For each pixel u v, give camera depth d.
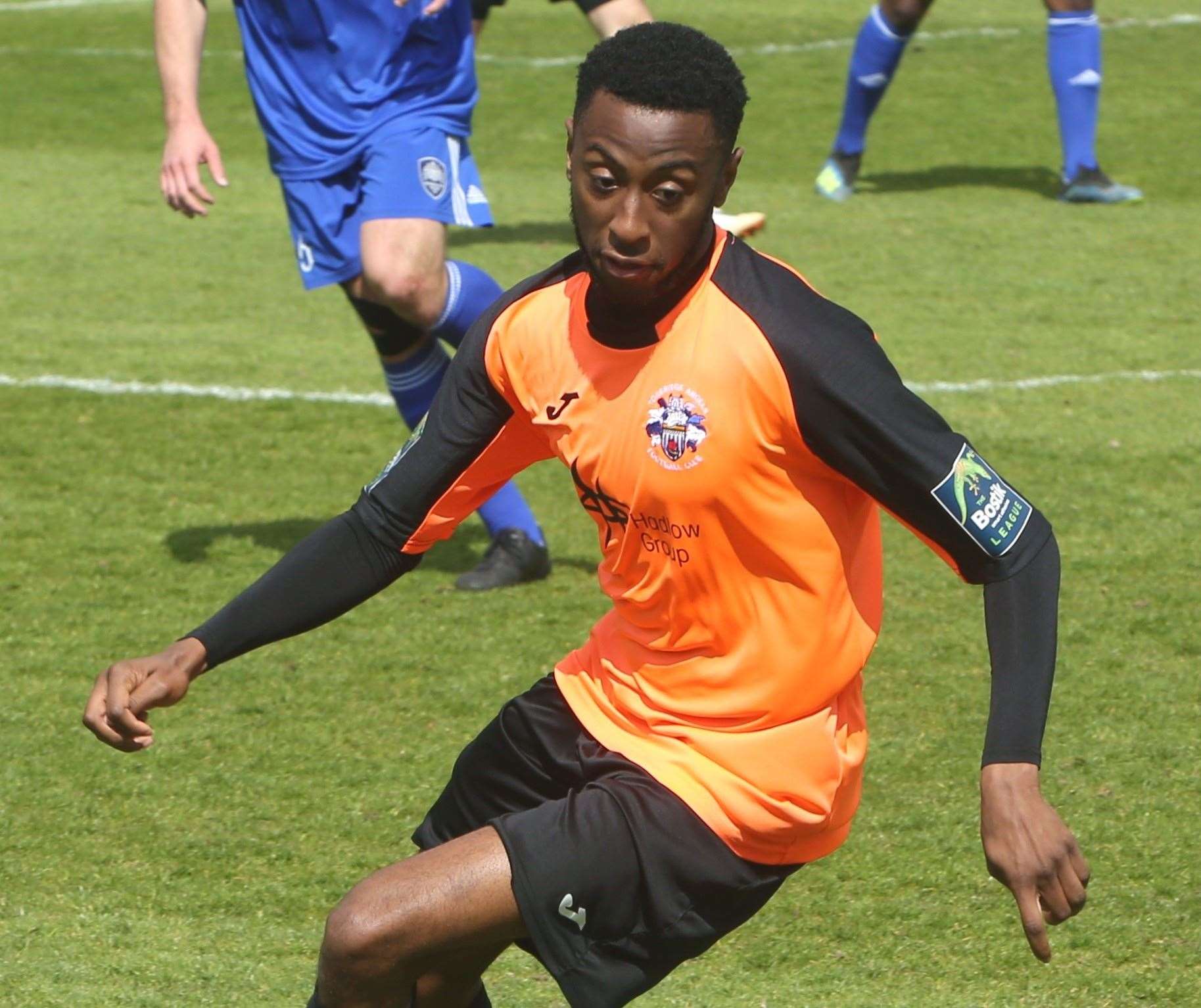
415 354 20.97
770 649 9.62
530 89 56.03
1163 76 56.03
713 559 9.50
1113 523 23.11
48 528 23.17
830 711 9.84
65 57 60.88
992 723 8.93
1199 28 62.75
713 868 9.57
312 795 16.23
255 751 17.08
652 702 9.90
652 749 9.84
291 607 10.39
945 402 28.12
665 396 9.33
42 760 16.84
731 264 9.41
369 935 9.10
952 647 19.50
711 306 9.30
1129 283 35.72
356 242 20.27
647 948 9.60
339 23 19.95
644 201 8.96
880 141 50.06
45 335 32.12
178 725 17.66
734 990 13.05
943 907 14.32
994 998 12.97
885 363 9.27
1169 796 16.12
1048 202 43.38
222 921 14.07
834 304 9.41
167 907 14.27
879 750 17.05
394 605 20.77
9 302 34.41
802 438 9.22
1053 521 23.19
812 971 13.38
